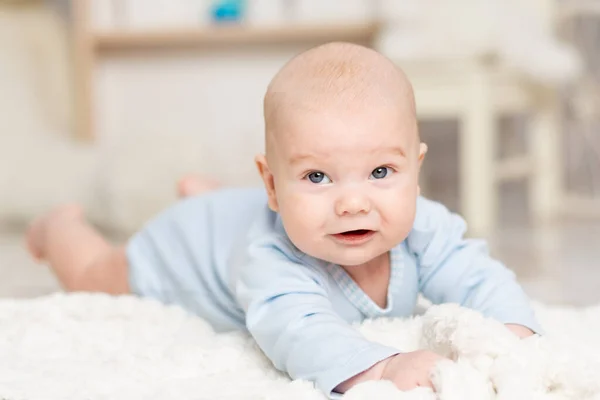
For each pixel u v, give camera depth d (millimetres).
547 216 3578
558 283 2357
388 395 958
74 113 3990
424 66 3248
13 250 2971
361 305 1293
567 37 4016
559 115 4062
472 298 1290
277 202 1203
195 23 4195
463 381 957
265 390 1048
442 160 4418
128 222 3297
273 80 1221
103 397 1043
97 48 4215
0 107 3818
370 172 1123
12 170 3500
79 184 3402
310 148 1113
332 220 1122
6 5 4125
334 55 1200
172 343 1282
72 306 1477
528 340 1053
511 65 3232
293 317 1147
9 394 1061
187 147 3459
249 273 1251
